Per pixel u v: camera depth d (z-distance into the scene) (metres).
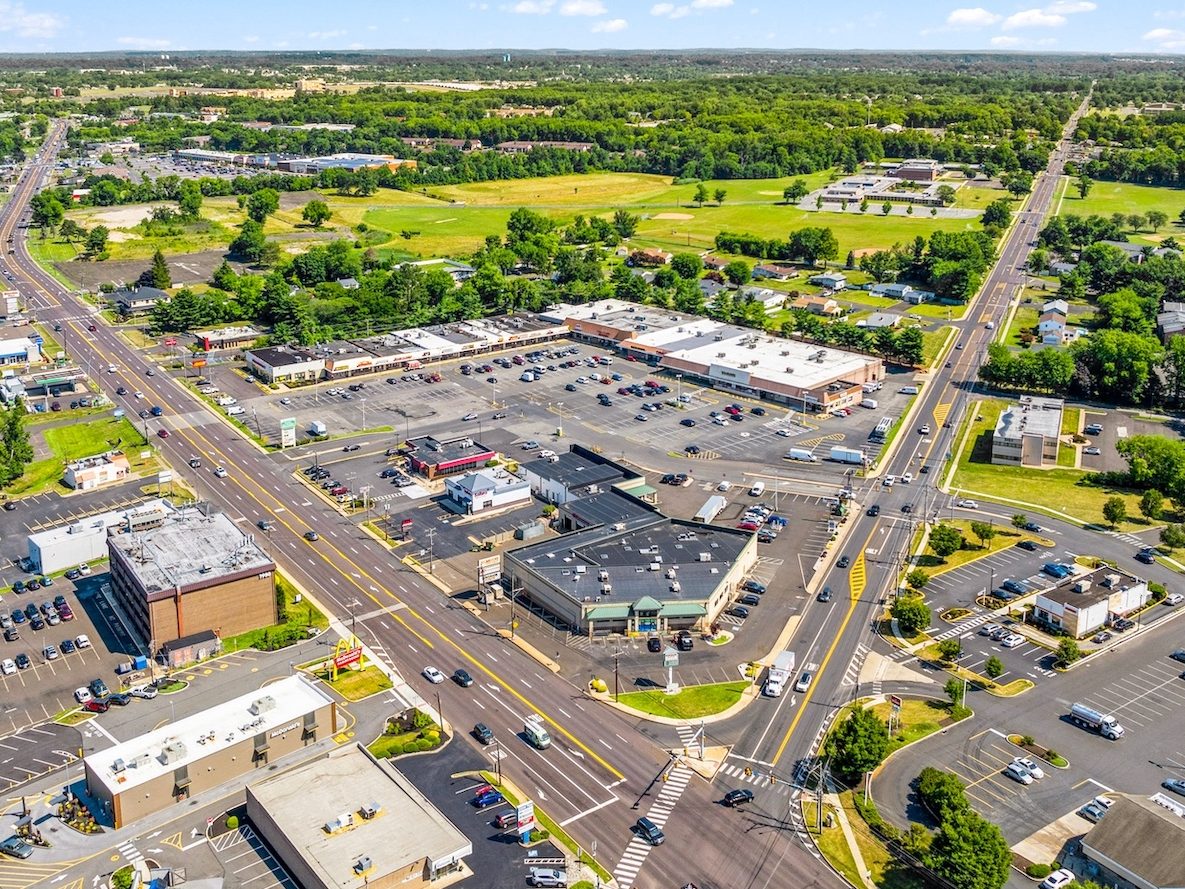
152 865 137.38
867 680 180.88
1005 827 145.25
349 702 174.12
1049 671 183.62
